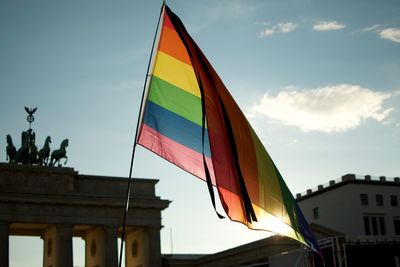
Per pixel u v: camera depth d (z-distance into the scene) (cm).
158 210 12038
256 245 11488
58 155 11538
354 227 12625
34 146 11625
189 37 1941
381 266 5947
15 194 10900
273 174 2127
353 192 12850
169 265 14325
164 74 2050
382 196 13150
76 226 11894
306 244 2227
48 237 12106
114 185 11919
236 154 1933
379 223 12925
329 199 13462
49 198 11125
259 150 2084
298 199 14438
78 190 11606
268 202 2041
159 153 1953
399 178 13612
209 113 1925
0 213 10838
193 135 2031
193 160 2008
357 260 5916
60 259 11081
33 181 11219
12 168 11075
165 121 2002
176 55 2059
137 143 1906
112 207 11700
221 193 1838
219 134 1927
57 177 11388
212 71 1988
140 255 12219
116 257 11481
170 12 1989
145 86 1920
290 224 2130
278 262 6531
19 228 12000
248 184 1972
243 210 1888
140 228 12156
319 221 13662
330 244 6050
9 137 11594
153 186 12206
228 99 2016
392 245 6050
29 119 11800
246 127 2062
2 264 10588
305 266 6006
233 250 12469
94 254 12194
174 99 2039
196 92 2067
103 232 11606
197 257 15375
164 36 2052
